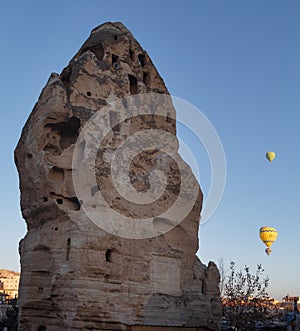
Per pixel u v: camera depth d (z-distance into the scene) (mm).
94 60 34094
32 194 31531
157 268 31391
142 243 30953
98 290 28375
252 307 59938
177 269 32875
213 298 36031
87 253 28562
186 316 32125
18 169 33438
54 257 29438
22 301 30688
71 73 34062
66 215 29734
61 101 31797
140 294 29906
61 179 31312
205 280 35875
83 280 28156
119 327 28328
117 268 29297
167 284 31812
